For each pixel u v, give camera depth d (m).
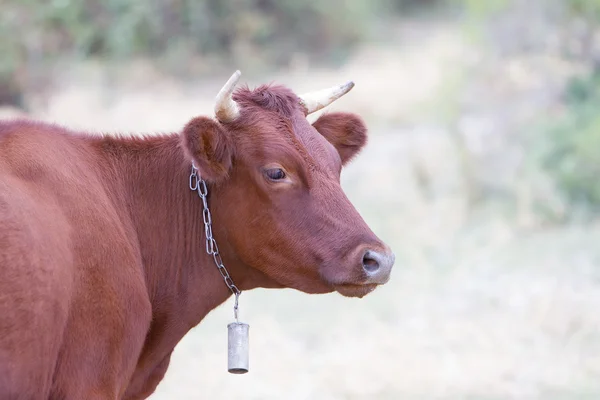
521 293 21.86
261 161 9.99
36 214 8.71
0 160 8.99
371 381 18.11
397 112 39.34
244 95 10.33
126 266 9.45
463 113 31.84
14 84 33.00
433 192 30.14
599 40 31.77
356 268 9.84
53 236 8.75
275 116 10.23
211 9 47.69
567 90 31.17
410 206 28.77
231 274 10.48
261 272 10.43
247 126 10.09
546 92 31.08
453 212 27.75
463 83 32.16
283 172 9.99
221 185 10.21
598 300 21.08
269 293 23.50
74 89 36.09
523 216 26.95
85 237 9.15
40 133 9.70
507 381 17.94
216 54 48.00
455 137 30.31
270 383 18.08
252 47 49.25
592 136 27.47
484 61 32.22
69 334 8.91
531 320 20.55
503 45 32.12
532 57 32.03
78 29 36.53
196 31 46.62
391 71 44.38
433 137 34.25
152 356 10.41
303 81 44.62
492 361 18.81
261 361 19.17
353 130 11.59
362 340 20.16
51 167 9.30
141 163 10.48
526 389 17.53
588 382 17.78
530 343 19.58
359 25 54.38
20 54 33.06
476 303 21.70
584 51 31.70
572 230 26.00
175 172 10.50
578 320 20.31
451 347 19.59
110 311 9.19
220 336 20.73
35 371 8.54
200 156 9.71
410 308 21.78
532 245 25.22
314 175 10.09
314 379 18.22
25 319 8.40
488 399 17.17
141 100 38.62
